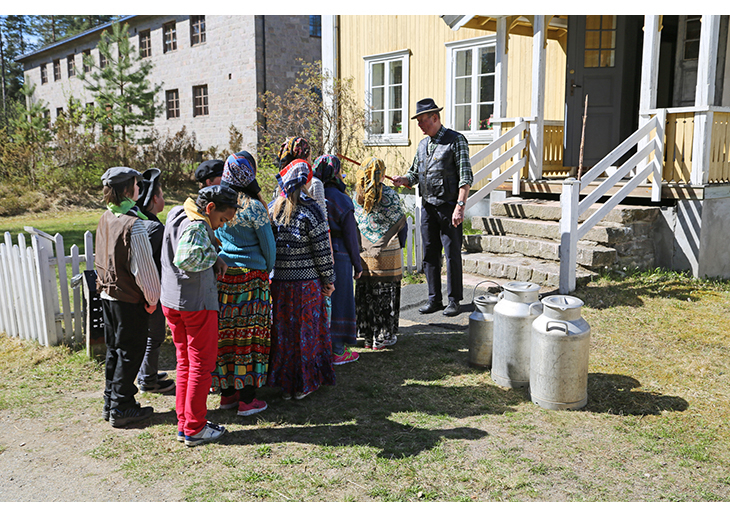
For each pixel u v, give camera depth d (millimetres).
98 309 4832
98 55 27828
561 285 6164
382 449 3324
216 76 21438
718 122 6703
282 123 14258
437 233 5914
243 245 3633
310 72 13938
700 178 6629
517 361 4129
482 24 8797
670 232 6969
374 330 4945
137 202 4094
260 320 3744
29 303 5191
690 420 3631
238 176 3514
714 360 4531
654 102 6902
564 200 6055
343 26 13281
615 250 6652
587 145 8766
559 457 3213
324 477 3041
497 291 4707
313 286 3869
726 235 7031
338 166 4359
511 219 7840
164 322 4246
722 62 8250
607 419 3668
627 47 8477
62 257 5059
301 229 3793
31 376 4566
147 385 4273
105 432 3633
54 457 3314
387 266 4855
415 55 11945
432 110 5570
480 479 3002
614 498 2830
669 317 5457
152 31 24484
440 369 4562
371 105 12992
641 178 6922
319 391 4184
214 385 3863
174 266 3279
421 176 5809
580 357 3754
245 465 3180
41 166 16250
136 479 3061
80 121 19062
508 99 10531
